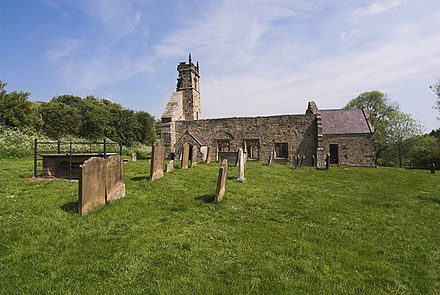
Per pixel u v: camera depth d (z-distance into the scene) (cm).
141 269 412
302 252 504
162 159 1091
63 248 463
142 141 5556
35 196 745
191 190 933
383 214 810
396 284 418
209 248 496
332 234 621
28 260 416
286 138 2445
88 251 454
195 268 422
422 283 427
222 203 802
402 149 4269
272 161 2455
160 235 537
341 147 2505
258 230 607
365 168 2045
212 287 374
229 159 1858
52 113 3988
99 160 679
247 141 2550
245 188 1018
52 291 348
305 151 2391
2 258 418
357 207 877
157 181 995
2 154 1922
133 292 357
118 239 509
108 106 5791
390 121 4344
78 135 4303
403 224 721
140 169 1288
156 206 735
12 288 348
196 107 3116
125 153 3388
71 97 5753
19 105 3114
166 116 2728
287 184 1209
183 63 3039
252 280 398
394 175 1705
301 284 395
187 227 595
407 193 1153
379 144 4362
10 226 532
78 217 598
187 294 357
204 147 2514
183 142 2483
